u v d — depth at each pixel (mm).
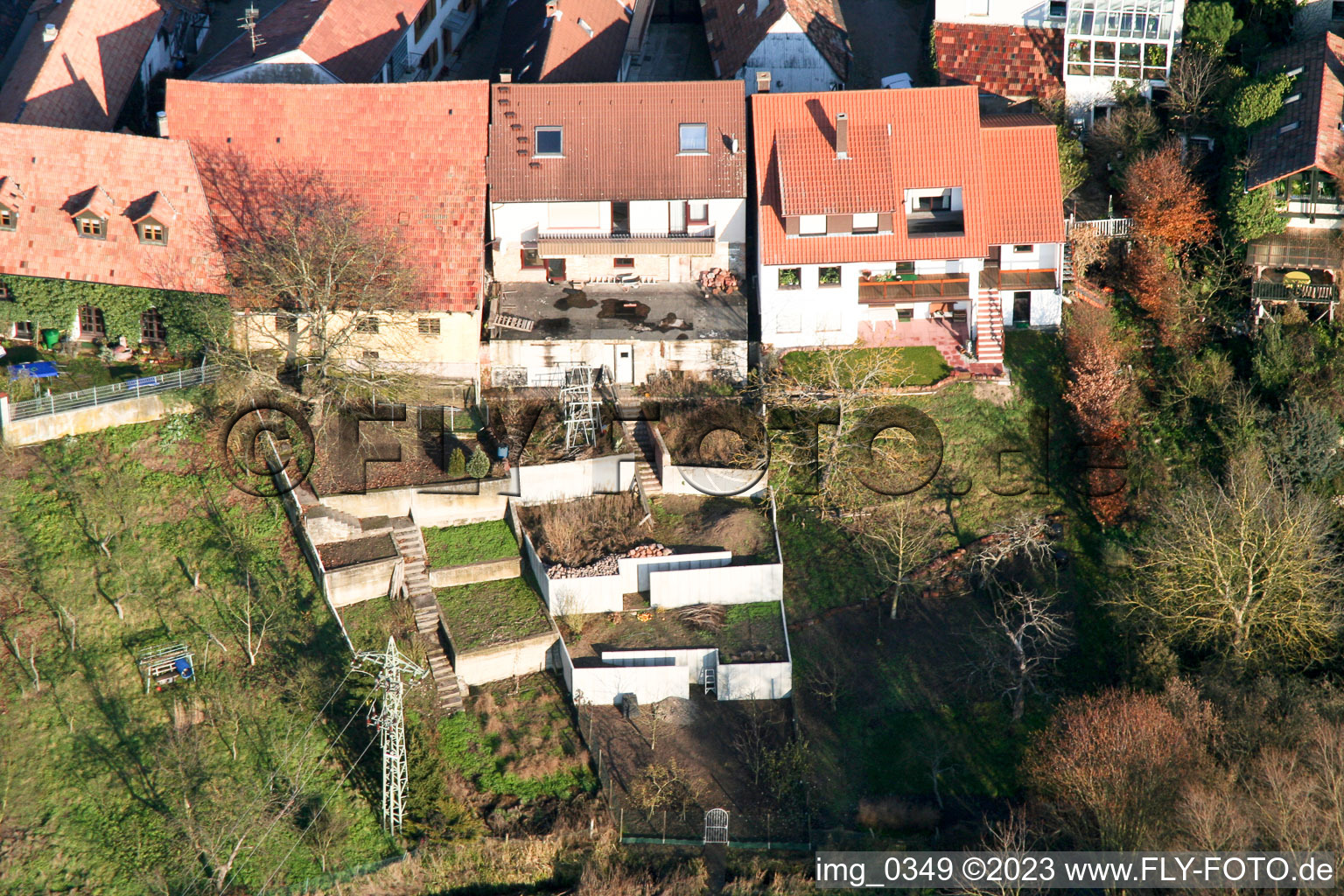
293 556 58875
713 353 65625
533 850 52406
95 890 50094
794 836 53688
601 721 56375
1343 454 64688
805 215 65500
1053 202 66938
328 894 50875
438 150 67125
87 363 64500
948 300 67188
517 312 66688
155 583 57594
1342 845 48219
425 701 55562
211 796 52312
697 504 62844
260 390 62688
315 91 67438
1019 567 61094
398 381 64500
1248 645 56781
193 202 64688
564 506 61875
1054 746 53281
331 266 61094
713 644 58094
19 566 57312
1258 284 67750
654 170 67312
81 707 54031
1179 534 58531
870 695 57875
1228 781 50906
